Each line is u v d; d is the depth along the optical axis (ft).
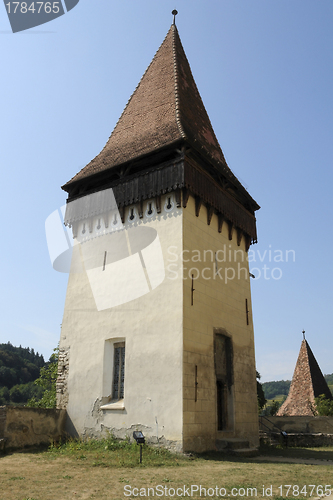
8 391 266.98
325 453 53.72
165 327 48.06
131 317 52.01
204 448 45.14
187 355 46.11
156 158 57.47
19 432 46.37
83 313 58.23
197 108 73.97
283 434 63.62
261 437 65.62
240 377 57.47
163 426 44.01
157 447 43.39
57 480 28.35
